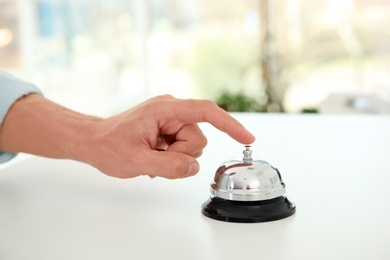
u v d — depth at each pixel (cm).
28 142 93
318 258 59
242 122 127
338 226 67
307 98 496
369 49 473
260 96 507
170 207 75
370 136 110
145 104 79
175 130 79
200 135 79
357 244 62
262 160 73
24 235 68
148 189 83
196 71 536
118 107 533
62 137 87
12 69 466
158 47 542
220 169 72
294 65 497
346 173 88
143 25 537
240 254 60
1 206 78
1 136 95
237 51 518
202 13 528
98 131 83
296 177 87
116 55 531
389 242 62
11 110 95
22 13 468
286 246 62
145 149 78
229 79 525
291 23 493
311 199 77
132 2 534
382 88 459
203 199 78
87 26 511
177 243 63
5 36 461
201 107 76
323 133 114
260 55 509
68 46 499
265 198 69
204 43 531
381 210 72
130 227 69
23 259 61
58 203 79
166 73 545
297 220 69
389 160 94
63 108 93
